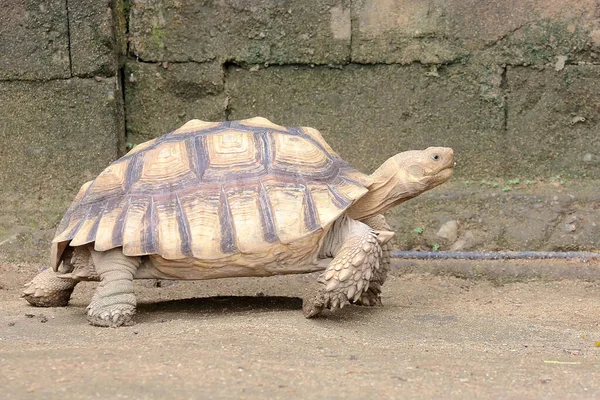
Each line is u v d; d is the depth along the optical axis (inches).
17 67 275.9
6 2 273.7
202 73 284.5
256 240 185.6
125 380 134.0
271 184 190.2
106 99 276.7
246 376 138.6
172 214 188.1
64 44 275.3
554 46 278.4
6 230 276.8
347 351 163.8
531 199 276.1
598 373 152.2
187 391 129.3
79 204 198.1
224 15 282.5
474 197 278.1
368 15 280.2
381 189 206.7
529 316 215.9
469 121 282.5
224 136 199.2
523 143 282.4
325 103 284.8
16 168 280.8
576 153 281.6
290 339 170.7
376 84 283.4
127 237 186.4
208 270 191.9
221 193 189.3
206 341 165.5
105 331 182.9
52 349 158.7
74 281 214.5
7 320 197.3
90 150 278.4
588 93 279.0
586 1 276.7
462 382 141.6
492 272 264.7
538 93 280.8
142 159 198.8
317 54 282.0
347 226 196.2
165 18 283.9
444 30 279.1
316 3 280.4
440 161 205.5
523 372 151.1
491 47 279.9
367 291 220.1
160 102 286.5
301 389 132.7
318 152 199.9
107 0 273.4
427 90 282.4
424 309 221.3
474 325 201.2
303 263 194.2
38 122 279.0
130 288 191.8
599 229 270.8
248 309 212.4
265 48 283.0
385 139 284.2
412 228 277.7
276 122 286.0
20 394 126.6
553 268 263.4
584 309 225.9
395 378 141.6
